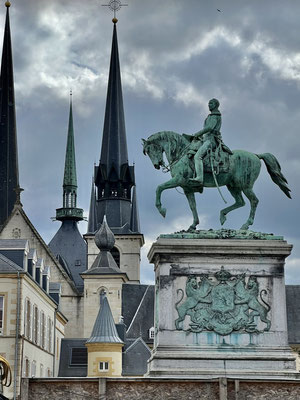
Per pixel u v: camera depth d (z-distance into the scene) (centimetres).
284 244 4881
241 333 4806
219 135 5203
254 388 4538
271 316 4838
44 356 15588
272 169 5288
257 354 4766
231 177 5162
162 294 4825
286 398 4528
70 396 4606
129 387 4584
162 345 4766
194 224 5062
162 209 5091
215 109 5209
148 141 5291
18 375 12875
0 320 13062
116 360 15862
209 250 4850
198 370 4681
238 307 4828
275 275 4878
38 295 14850
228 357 4725
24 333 13425
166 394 4559
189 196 5156
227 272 4859
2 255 13475
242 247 4853
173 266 4853
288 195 5306
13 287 13162
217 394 4544
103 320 16188
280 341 4812
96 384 4609
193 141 5212
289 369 4738
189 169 5109
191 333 4791
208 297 4831
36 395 4612
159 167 5284
